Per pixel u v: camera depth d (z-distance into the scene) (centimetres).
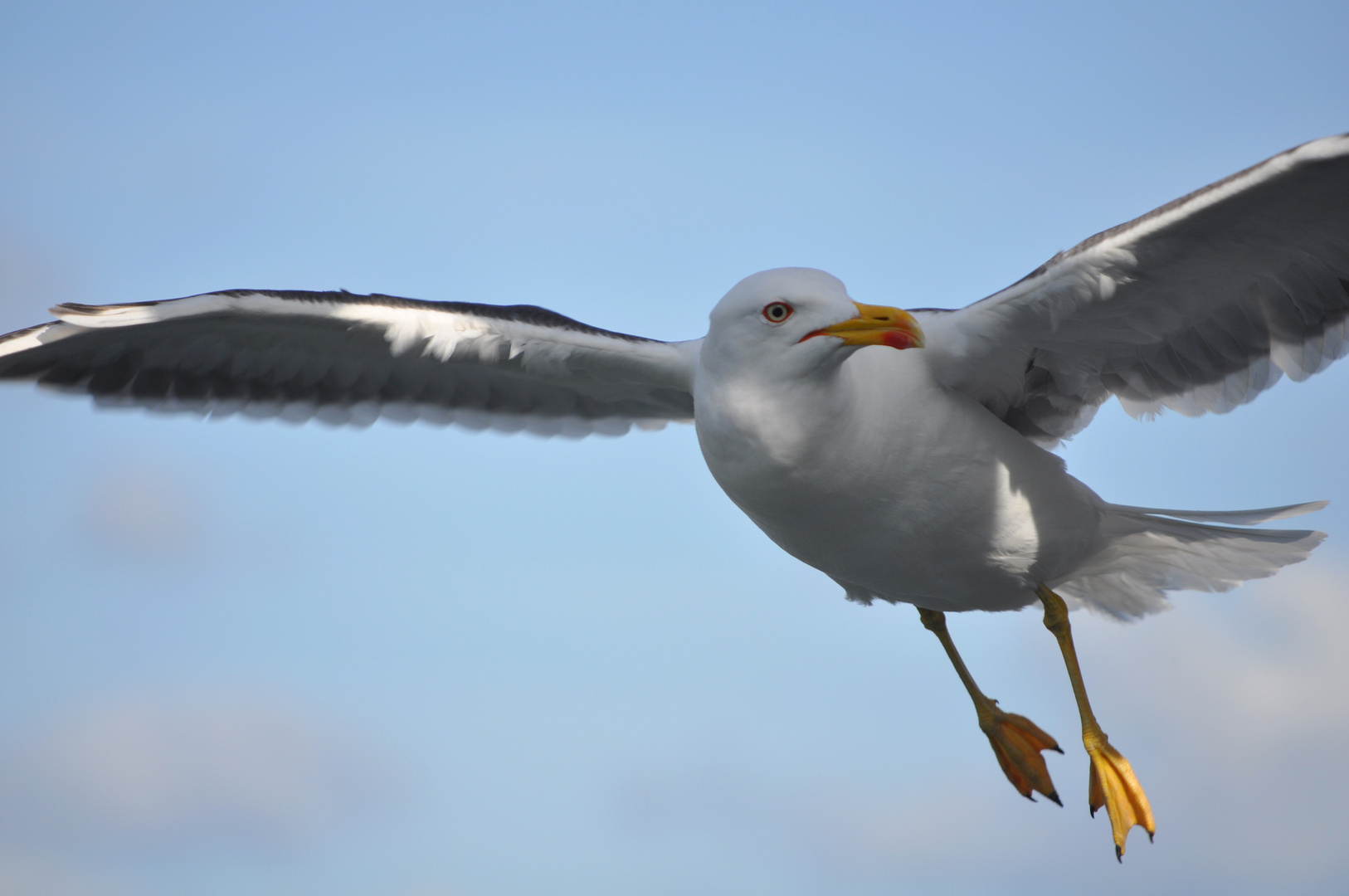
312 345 1294
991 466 1093
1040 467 1113
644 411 1372
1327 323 1062
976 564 1136
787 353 1020
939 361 1084
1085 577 1237
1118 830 1088
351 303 1217
